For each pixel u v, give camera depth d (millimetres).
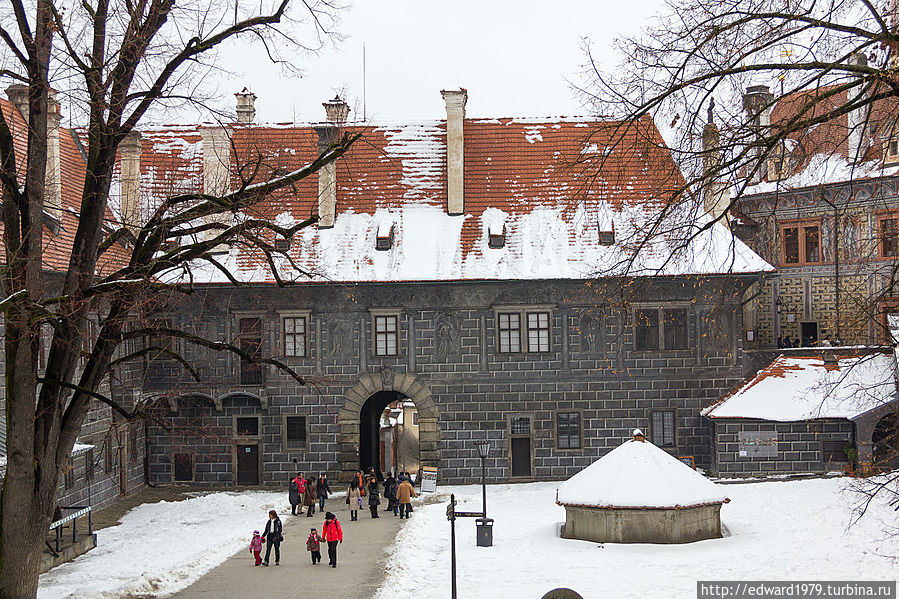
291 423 47281
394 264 46719
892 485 35375
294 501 41562
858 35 15922
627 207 47500
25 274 20812
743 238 55438
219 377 46969
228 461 47312
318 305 47031
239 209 22234
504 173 49594
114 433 39312
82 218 21609
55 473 21516
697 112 17047
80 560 32125
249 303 46906
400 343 46906
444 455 46938
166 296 28094
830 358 45688
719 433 44812
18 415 20719
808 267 53625
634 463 32781
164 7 21281
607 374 46594
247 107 50906
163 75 21672
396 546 33656
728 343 46500
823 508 35750
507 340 46812
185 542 35031
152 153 50281
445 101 48688
